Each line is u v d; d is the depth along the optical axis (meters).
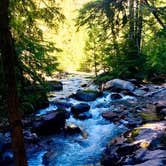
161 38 8.52
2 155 10.23
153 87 24.61
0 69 7.46
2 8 5.17
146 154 9.15
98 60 33.25
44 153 11.46
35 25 9.69
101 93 22.02
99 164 10.66
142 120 14.77
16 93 5.55
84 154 11.64
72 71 44.88
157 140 10.00
